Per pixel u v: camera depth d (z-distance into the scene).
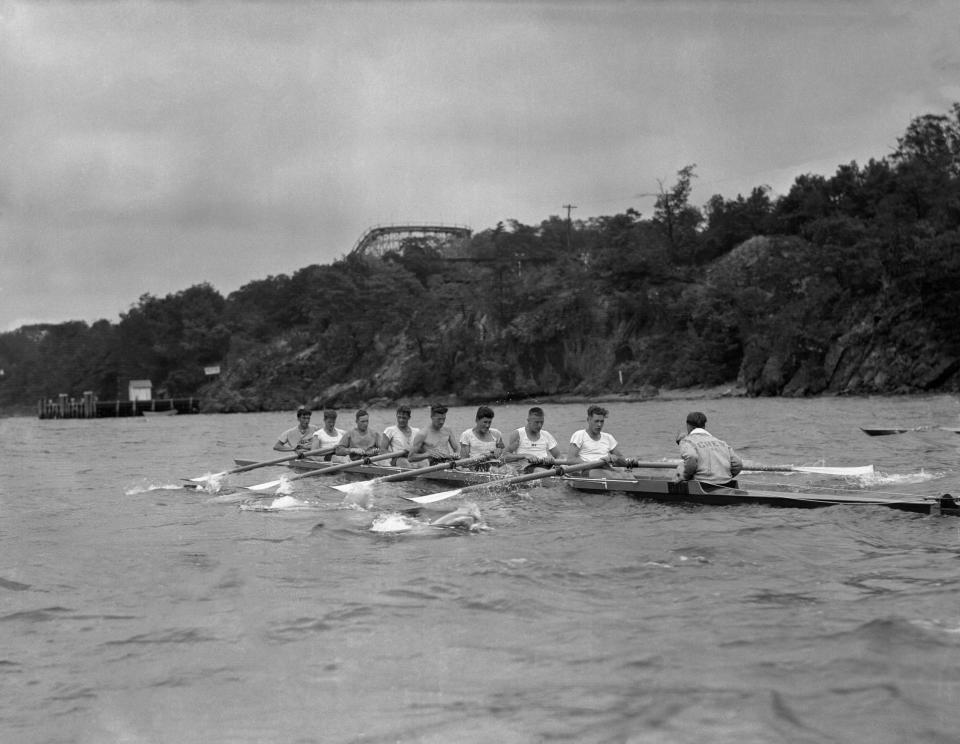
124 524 12.26
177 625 6.96
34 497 15.92
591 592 7.57
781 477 15.16
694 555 8.91
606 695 5.20
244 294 176.38
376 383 127.06
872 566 8.17
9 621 7.23
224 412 140.38
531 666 5.76
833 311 84.25
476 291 124.94
